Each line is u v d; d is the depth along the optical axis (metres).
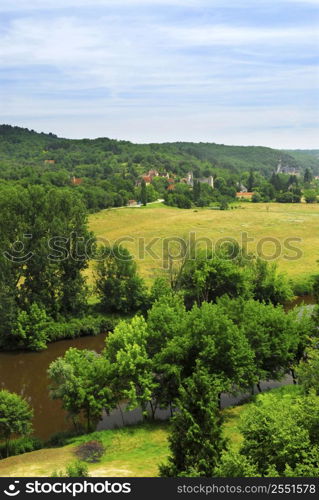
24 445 38.25
